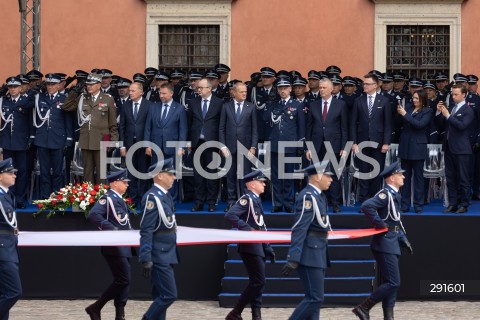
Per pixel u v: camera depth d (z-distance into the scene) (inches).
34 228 600.7
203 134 626.2
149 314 447.5
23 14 746.8
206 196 636.1
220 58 859.4
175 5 858.1
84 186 597.3
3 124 640.4
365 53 850.1
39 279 597.9
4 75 861.2
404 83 693.9
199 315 546.0
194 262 597.0
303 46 852.0
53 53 861.8
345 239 590.9
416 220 595.8
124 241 480.7
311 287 441.7
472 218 593.9
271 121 628.1
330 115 621.6
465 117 609.9
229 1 854.5
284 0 852.6
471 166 686.5
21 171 641.0
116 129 632.4
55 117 639.8
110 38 861.8
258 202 507.5
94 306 500.4
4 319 455.5
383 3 845.8
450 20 844.6
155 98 682.2
